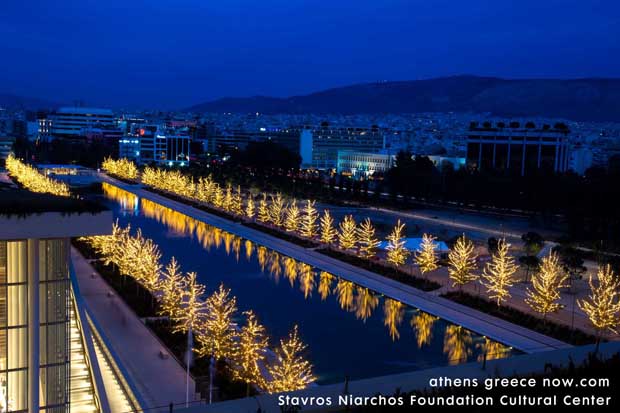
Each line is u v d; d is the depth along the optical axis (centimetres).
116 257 12356
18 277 4322
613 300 11625
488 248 15375
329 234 16338
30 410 4422
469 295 11456
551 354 4866
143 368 7694
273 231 18600
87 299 10788
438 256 14575
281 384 6588
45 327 4516
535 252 15200
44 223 4122
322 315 10850
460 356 8875
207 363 7881
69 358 4619
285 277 13638
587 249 16675
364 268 13938
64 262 4522
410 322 10512
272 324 10275
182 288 11275
